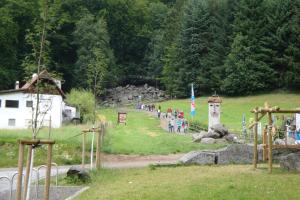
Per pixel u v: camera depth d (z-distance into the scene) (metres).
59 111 55.50
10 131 37.16
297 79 86.81
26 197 11.69
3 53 100.12
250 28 95.12
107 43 120.44
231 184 15.69
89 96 62.41
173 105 87.44
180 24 117.75
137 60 145.00
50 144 11.16
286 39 91.81
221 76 98.06
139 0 152.25
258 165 21.92
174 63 108.19
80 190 16.72
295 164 19.48
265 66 91.69
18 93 56.78
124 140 37.84
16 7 107.81
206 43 104.44
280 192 14.23
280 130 33.16
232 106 80.31
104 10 139.50
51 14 16.27
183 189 15.00
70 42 122.00
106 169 23.08
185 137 41.22
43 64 16.70
